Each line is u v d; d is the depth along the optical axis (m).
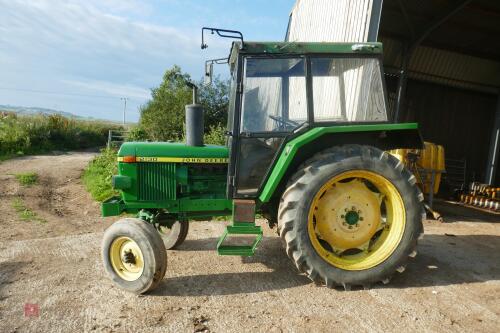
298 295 3.52
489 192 9.42
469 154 13.76
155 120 15.46
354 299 3.46
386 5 9.65
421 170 7.53
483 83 13.05
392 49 11.86
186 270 4.09
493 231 6.28
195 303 3.33
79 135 22.28
